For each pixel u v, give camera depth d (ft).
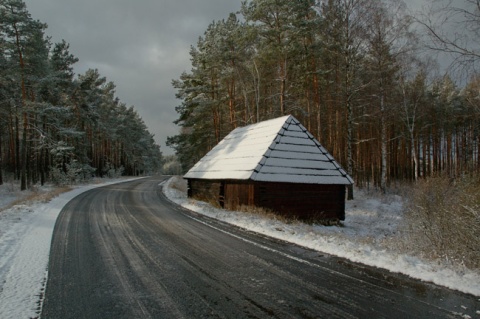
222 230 31.35
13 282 16.53
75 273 18.19
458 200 24.72
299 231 31.40
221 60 91.45
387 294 15.17
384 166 77.25
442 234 22.44
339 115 91.97
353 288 15.97
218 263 20.24
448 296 14.89
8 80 87.15
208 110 102.12
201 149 120.57
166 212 44.50
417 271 17.92
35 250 22.91
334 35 71.10
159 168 403.13
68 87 115.14
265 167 44.78
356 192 86.79
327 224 46.93
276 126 52.31
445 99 109.60
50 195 61.67
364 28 68.33
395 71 73.31
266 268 19.22
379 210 60.49
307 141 50.98
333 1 70.08
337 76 83.97
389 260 19.85
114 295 15.08
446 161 150.92
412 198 48.06
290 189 46.03
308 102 82.94
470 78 21.11
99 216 39.78
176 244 25.35
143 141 264.52
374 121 101.14
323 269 19.03
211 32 99.91
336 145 88.38
